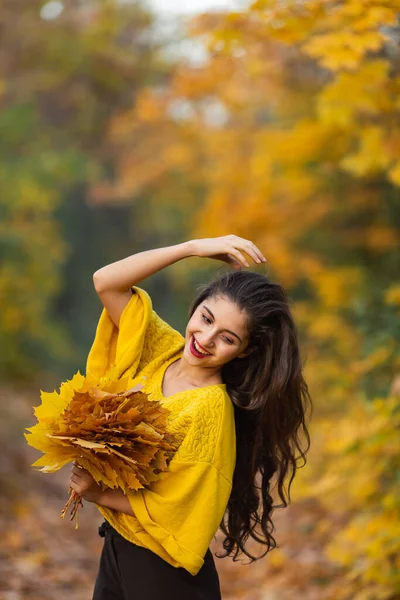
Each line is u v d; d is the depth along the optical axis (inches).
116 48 622.5
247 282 139.8
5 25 601.3
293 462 150.0
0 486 359.9
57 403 130.7
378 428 203.3
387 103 244.4
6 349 657.0
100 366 146.7
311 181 364.8
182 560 129.1
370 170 259.4
